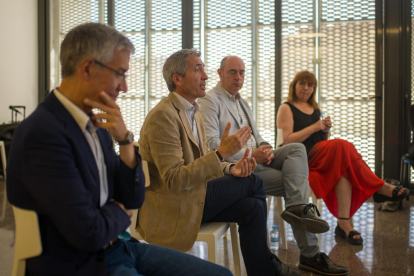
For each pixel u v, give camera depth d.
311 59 5.00
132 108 5.62
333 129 4.97
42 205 0.91
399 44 4.55
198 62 1.86
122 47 1.01
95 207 0.99
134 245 1.24
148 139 1.69
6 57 5.63
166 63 1.89
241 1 5.19
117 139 1.05
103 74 0.99
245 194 1.84
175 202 1.70
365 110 4.86
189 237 1.68
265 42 5.14
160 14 5.48
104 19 5.68
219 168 1.65
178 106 1.79
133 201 1.10
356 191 2.88
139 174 1.11
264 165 2.42
